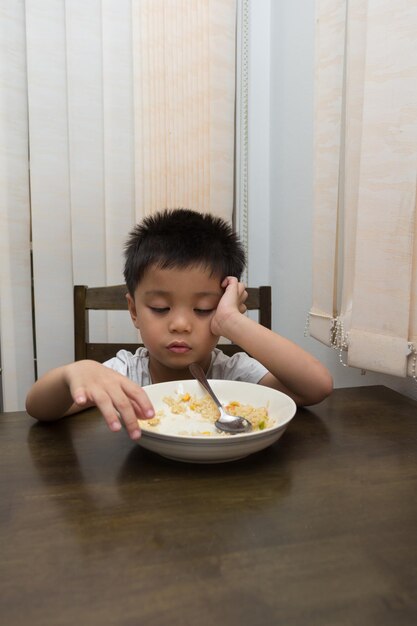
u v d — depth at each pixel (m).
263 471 0.55
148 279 0.84
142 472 0.55
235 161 1.57
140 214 1.47
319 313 1.07
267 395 0.71
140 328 0.89
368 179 0.85
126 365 1.01
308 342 1.37
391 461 0.58
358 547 0.40
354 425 0.71
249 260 1.64
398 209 0.80
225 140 1.53
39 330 1.44
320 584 0.36
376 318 0.86
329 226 1.03
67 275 1.45
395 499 0.49
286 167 1.48
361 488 0.51
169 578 0.36
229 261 0.92
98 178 1.45
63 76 1.38
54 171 1.41
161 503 0.48
